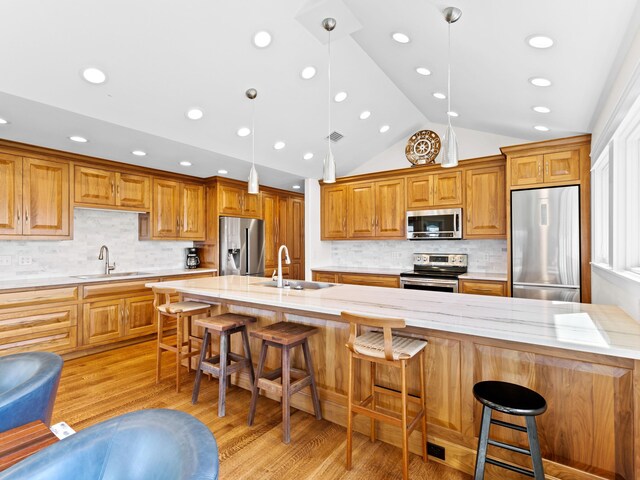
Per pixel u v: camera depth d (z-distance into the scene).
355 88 3.36
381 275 4.39
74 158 3.62
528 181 3.39
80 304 3.48
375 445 2.02
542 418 1.61
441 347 1.89
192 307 2.85
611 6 1.44
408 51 2.56
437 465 1.85
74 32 2.05
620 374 1.43
